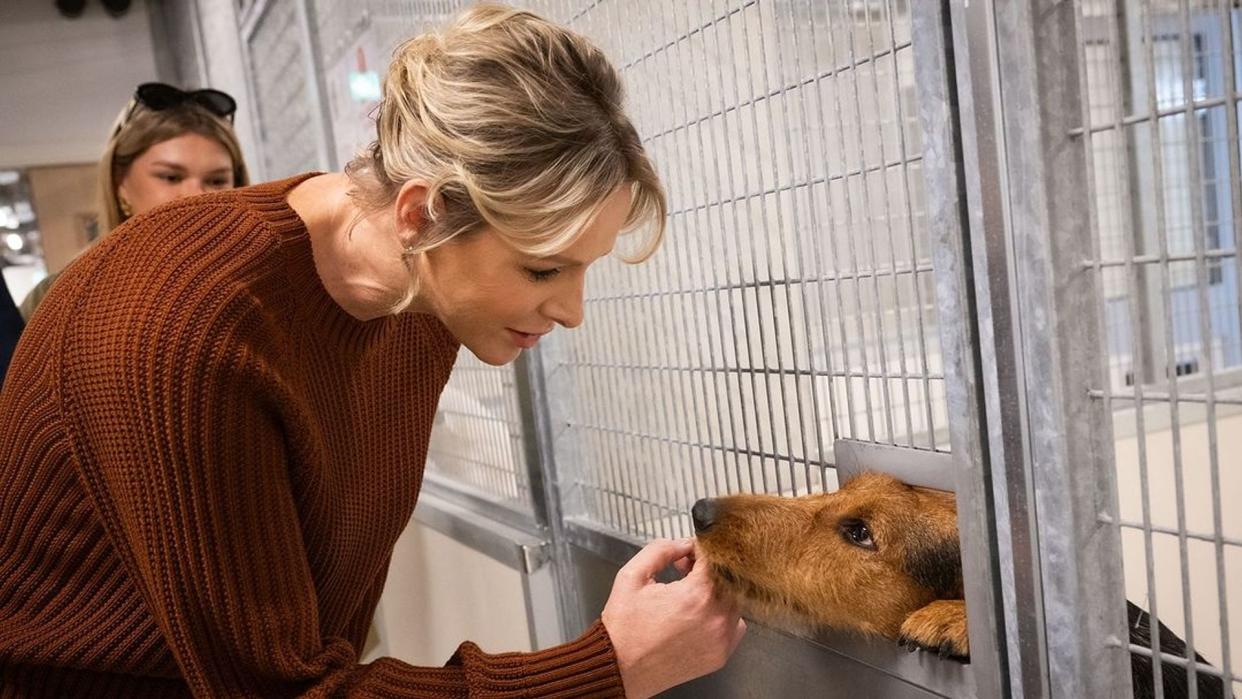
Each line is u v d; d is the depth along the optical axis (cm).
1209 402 67
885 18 89
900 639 99
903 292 109
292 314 89
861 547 105
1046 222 75
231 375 79
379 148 85
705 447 129
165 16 509
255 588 81
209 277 81
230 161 239
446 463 241
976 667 88
